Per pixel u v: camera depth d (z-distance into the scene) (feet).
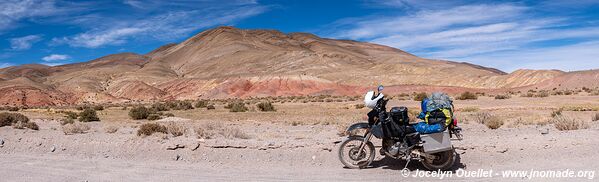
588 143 37.63
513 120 76.74
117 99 477.77
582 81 356.59
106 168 33.53
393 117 31.35
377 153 36.06
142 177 30.78
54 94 493.77
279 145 37.06
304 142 37.91
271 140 41.70
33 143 42.19
